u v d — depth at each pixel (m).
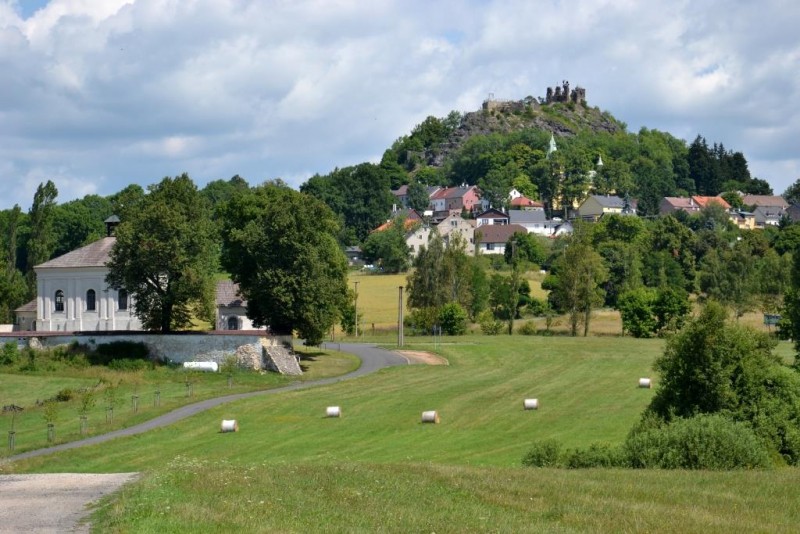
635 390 83.56
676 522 30.19
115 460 57.47
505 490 34.59
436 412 73.38
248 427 68.88
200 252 98.75
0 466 54.72
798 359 75.25
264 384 88.56
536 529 28.39
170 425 69.06
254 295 98.25
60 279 112.44
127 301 111.19
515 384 88.25
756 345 54.97
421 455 58.50
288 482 34.78
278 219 97.38
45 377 88.81
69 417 72.75
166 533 25.55
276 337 96.94
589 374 94.38
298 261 96.62
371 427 69.00
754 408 52.91
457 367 100.88
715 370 53.50
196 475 36.09
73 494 33.34
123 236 96.19
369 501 31.41
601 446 50.31
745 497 35.06
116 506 29.23
